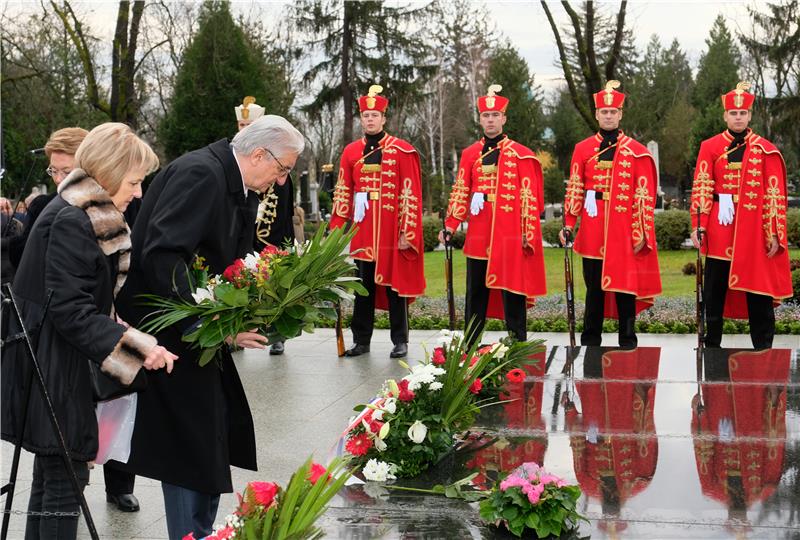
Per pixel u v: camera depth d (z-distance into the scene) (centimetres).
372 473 378
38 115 2070
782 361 648
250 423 373
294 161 359
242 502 274
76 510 335
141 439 348
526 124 3600
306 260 337
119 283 339
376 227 849
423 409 404
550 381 582
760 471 383
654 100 3716
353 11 2436
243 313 331
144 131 2153
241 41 1903
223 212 345
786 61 2064
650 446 424
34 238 331
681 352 690
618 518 328
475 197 846
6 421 330
